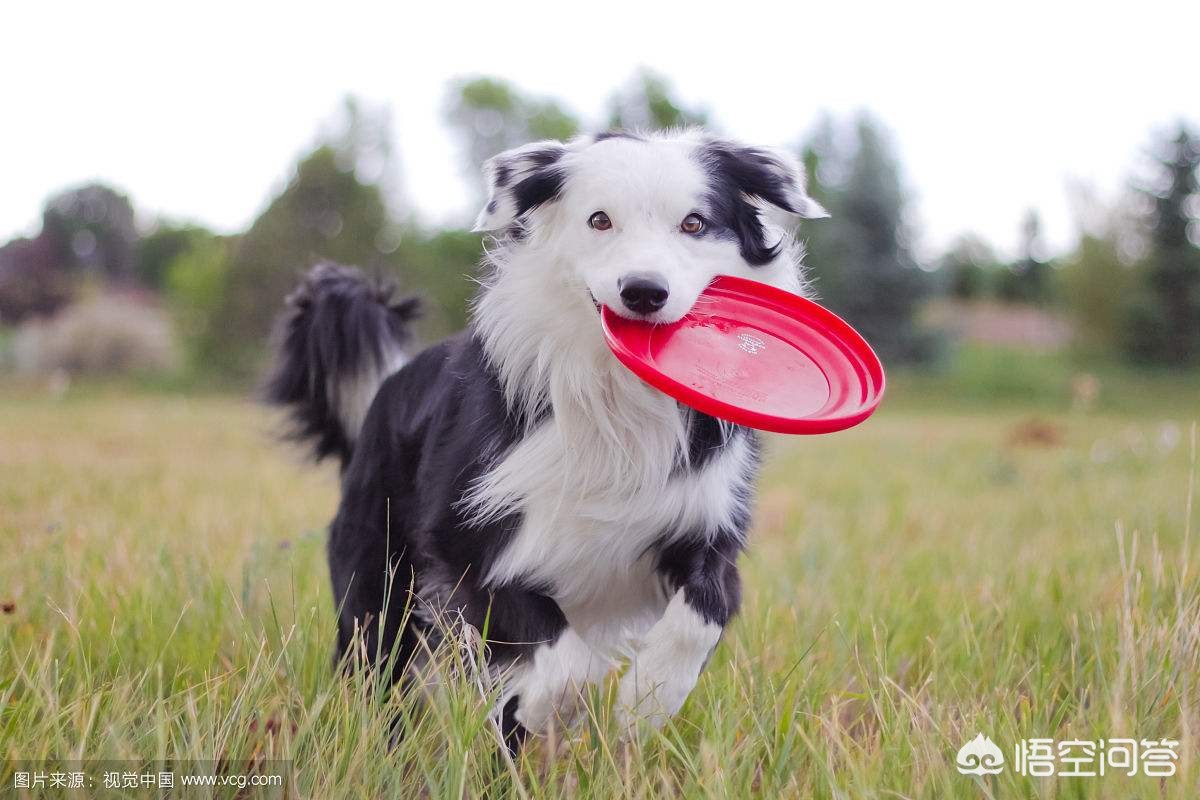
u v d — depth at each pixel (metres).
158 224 50.38
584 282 2.88
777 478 9.16
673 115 35.50
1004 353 39.31
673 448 2.85
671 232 2.94
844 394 2.89
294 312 3.97
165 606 3.53
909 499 7.63
